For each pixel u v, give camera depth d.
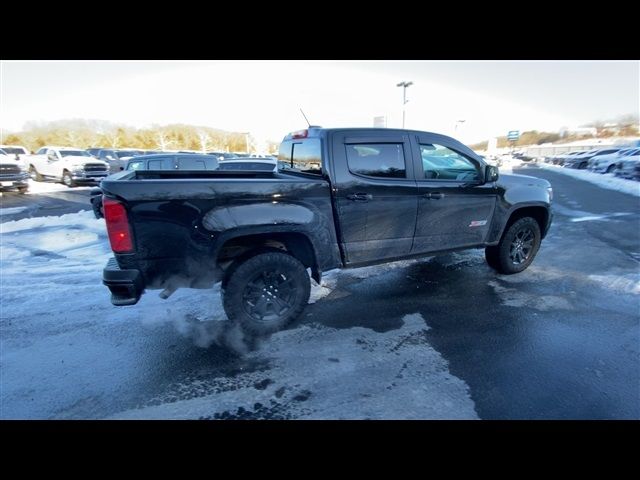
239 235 2.83
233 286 2.95
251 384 2.48
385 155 3.38
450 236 3.84
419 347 2.91
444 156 3.73
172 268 2.73
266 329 3.09
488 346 2.91
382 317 3.44
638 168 14.81
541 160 36.41
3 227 7.39
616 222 7.53
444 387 2.41
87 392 2.41
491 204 4.01
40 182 17.50
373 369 2.62
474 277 4.45
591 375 2.52
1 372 2.61
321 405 2.27
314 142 3.30
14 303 3.73
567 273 4.55
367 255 3.46
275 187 2.93
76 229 7.29
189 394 2.39
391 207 3.42
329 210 3.18
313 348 2.92
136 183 2.54
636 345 2.90
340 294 3.98
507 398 2.30
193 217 2.70
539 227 4.59
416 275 4.54
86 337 3.10
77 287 4.18
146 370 2.65
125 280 2.58
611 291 3.98
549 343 2.94
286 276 3.12
